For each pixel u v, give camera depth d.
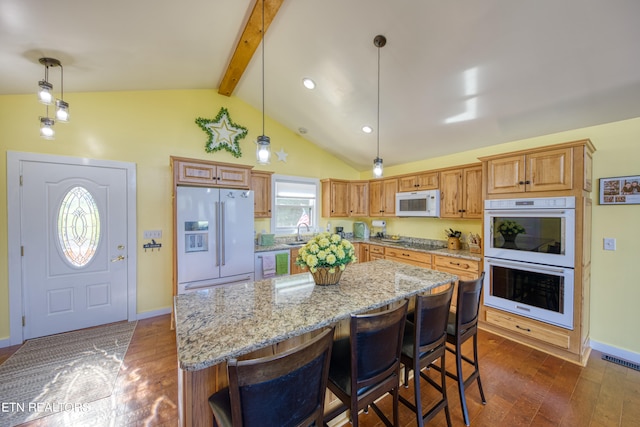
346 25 2.23
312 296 1.60
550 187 2.41
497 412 1.77
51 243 2.76
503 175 2.72
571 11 1.67
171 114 3.46
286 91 3.46
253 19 2.24
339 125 3.84
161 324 3.07
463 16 1.89
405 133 3.56
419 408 1.45
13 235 2.59
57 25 1.74
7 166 2.55
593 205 2.53
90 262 2.95
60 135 2.78
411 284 1.85
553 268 2.37
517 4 1.72
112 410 1.75
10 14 1.56
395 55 2.37
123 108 3.14
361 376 1.18
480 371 2.21
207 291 1.71
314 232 4.86
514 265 2.62
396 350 1.30
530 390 1.97
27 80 2.38
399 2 1.92
